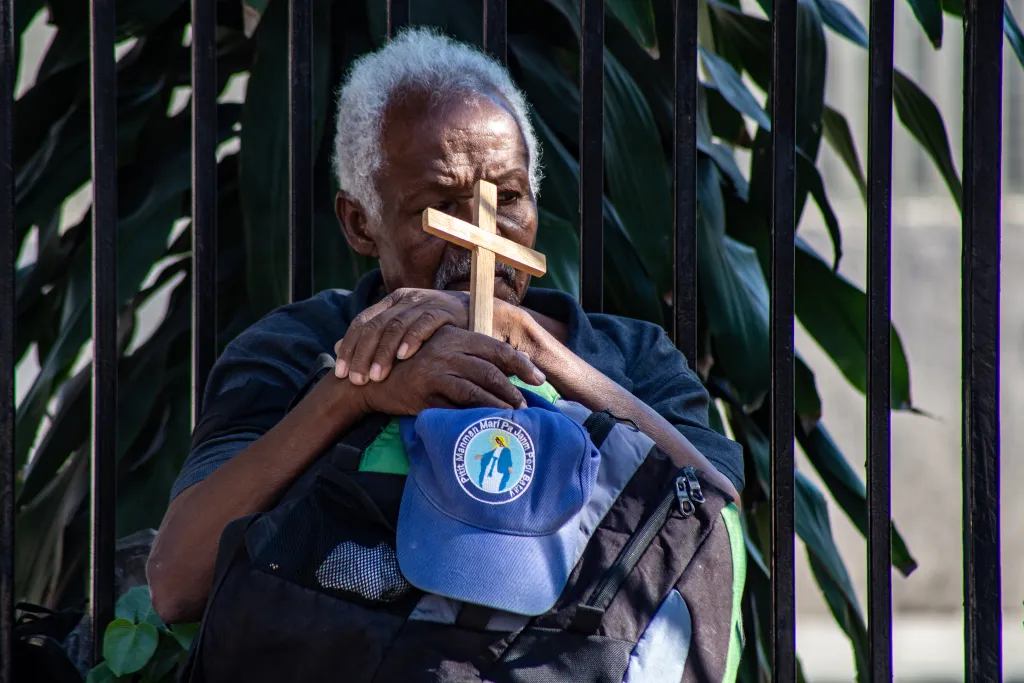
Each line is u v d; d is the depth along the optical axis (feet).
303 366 20.48
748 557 30.71
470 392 16.74
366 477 16.38
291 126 22.45
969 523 22.17
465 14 28.71
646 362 21.72
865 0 70.59
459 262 20.25
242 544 15.99
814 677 71.41
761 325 30.25
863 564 77.41
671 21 30.68
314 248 29.43
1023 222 77.77
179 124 32.65
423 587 15.16
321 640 15.39
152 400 31.35
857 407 76.95
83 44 32.76
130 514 30.27
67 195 32.60
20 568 31.19
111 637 20.10
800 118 31.55
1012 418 77.46
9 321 20.59
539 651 15.39
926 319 79.66
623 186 28.63
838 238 31.86
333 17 30.66
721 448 20.92
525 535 15.44
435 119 20.18
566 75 31.07
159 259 30.86
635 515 16.44
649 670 15.71
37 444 35.12
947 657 74.23
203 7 21.66
